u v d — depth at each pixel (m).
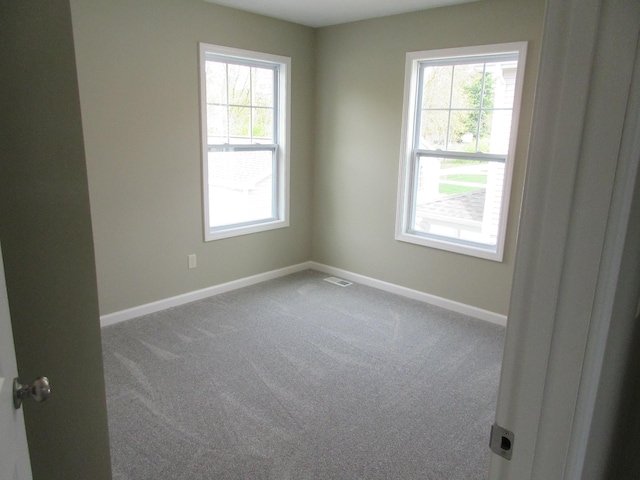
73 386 1.38
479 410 2.61
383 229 4.43
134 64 3.39
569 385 0.66
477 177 3.81
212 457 2.18
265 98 4.43
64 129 1.26
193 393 2.70
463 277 3.96
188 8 3.62
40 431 1.35
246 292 4.37
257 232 4.52
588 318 0.63
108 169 3.38
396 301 4.23
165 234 3.80
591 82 0.57
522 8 3.32
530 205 0.64
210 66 3.94
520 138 3.46
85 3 3.09
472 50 3.60
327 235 4.93
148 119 3.54
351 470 2.12
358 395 2.73
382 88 4.19
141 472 2.08
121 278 3.60
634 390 1.01
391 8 3.78
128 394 2.67
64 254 1.31
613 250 0.61
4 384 0.90
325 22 4.35
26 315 1.28
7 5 1.15
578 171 0.60
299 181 4.81
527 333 0.68
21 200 1.23
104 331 3.46
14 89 1.18
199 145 3.89
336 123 4.61
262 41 4.16
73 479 1.43
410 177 4.22
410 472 2.12
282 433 2.37
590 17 0.55
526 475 0.72
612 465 1.00
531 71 3.34
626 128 0.57
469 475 2.11
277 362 3.08
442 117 3.96
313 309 4.00
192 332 3.49
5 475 0.85
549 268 0.64
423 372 3.00
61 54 1.23
